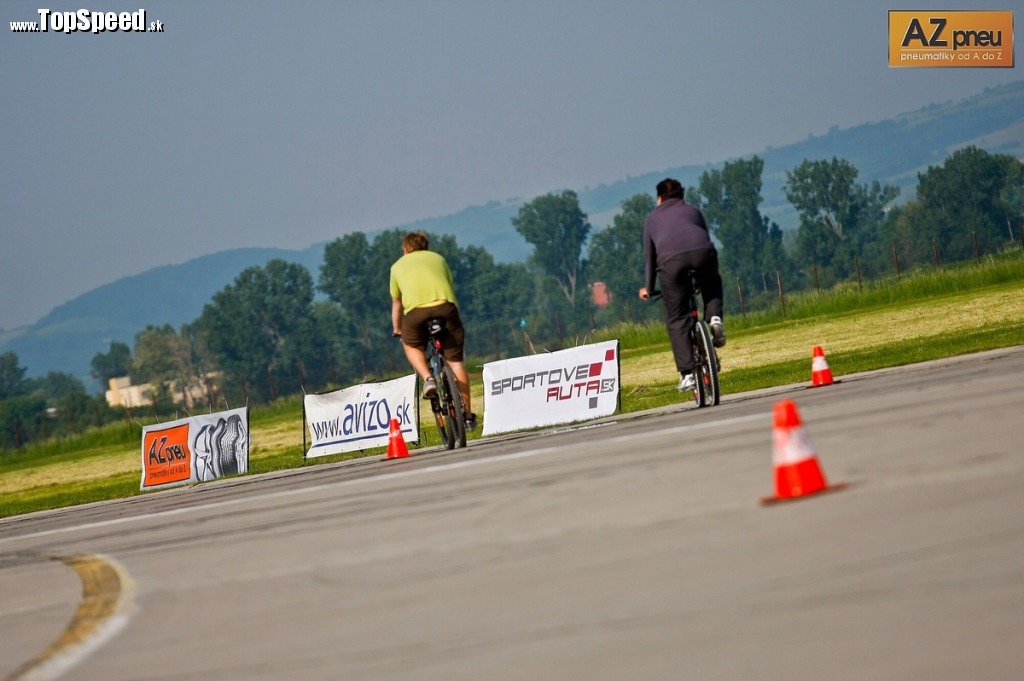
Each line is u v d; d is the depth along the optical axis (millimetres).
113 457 155125
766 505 20141
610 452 31719
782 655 12750
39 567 29859
